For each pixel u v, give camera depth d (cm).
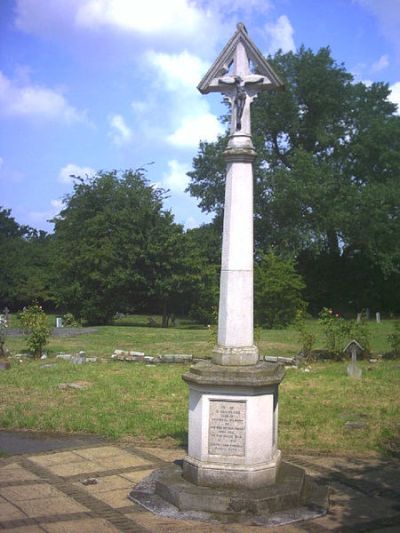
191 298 3356
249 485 576
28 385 1264
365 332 1748
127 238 3259
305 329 1753
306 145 4559
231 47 650
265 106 4372
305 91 4341
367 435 880
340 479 686
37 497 610
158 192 3703
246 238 620
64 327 2969
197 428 600
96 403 1086
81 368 1522
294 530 528
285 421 962
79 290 3341
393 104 4609
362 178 4516
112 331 2581
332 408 1062
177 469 649
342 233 4253
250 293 619
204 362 632
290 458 769
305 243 4144
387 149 4300
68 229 3844
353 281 4747
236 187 624
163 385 1280
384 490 648
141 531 521
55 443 831
